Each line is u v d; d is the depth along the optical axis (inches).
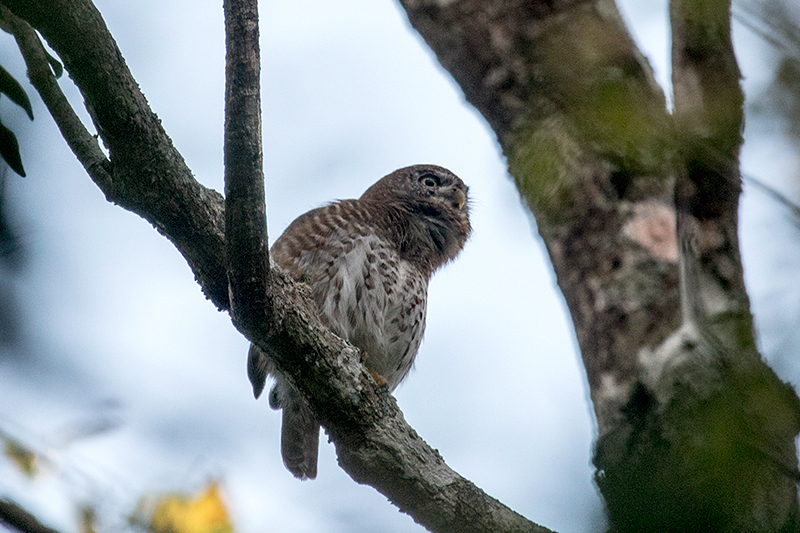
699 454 190.9
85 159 276.2
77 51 242.7
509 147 346.3
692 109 279.6
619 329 308.3
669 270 311.0
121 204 281.9
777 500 191.0
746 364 219.0
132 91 255.6
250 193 269.6
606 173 321.4
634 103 281.1
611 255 319.3
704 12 283.4
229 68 265.3
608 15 340.5
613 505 195.5
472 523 310.5
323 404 312.3
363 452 314.5
